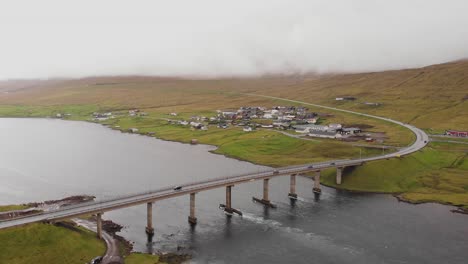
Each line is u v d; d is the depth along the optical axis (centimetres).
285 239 14938
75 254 12212
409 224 16500
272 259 13325
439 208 18512
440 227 16188
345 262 13188
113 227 15588
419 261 13275
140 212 17550
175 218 16925
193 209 16525
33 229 12344
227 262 13038
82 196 19250
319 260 13312
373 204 19175
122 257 12838
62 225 13612
